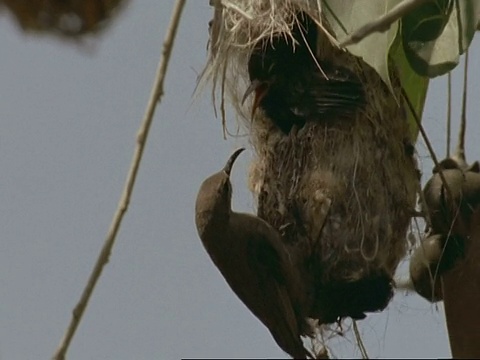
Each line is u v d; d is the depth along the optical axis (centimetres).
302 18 472
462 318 428
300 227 472
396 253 473
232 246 471
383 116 473
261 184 487
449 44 425
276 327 459
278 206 478
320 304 467
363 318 465
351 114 473
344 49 435
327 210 467
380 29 343
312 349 478
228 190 483
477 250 437
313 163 474
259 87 485
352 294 464
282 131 486
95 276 327
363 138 472
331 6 434
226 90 499
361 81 474
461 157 452
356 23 428
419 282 446
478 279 433
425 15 428
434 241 443
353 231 465
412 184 479
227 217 477
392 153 474
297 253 470
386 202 470
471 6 424
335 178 468
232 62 496
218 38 484
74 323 323
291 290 464
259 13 476
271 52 482
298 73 480
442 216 443
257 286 466
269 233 471
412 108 459
